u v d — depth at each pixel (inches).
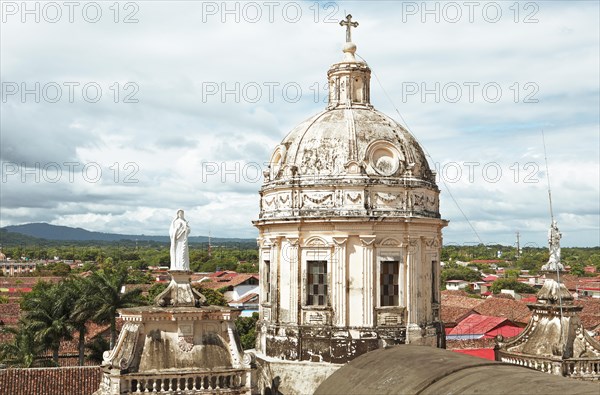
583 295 4443.9
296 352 1258.6
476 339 2223.2
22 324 2495.1
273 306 1316.4
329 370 1221.1
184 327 1077.1
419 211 1305.4
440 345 1328.7
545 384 698.2
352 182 1269.7
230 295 4763.8
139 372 1032.2
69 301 2374.5
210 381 1058.7
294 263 1283.2
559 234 1347.2
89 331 2817.4
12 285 5895.7
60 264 7559.1
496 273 7509.8
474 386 749.3
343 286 1250.6
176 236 1146.7
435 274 1359.5
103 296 2348.7
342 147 1310.3
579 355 1244.5
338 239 1253.1
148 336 1064.2
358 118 1362.0
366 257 1252.5
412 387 814.5
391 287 1275.8
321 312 1257.4
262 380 1274.6
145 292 3804.1
